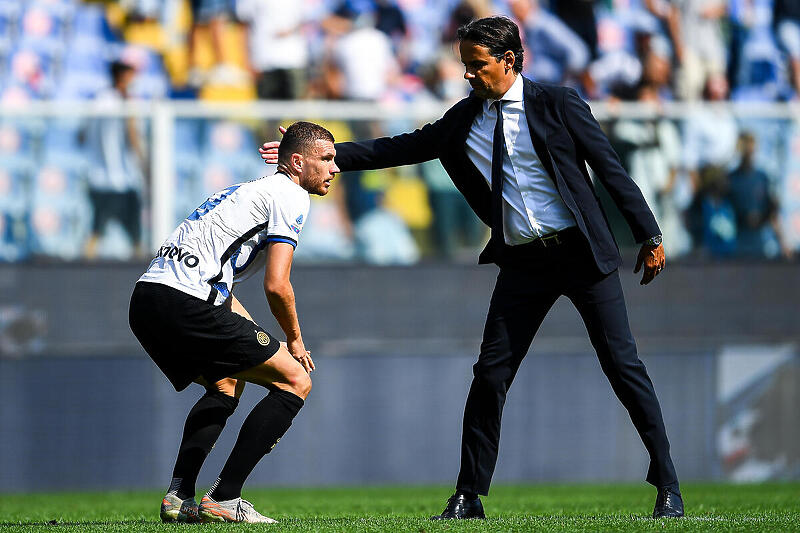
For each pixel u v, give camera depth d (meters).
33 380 31.72
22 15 40.25
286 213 13.40
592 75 40.81
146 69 40.31
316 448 32.28
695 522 13.09
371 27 40.56
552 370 33.06
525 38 40.88
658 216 33.91
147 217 32.47
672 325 33.84
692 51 41.69
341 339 32.69
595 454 33.09
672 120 33.94
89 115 32.31
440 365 32.75
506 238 14.20
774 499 21.39
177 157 32.50
